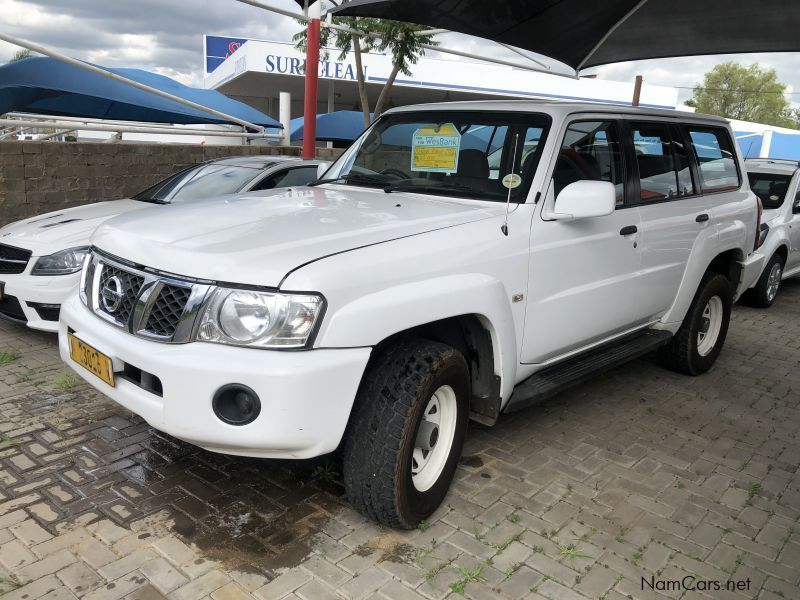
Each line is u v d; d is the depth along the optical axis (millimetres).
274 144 12016
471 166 3619
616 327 4125
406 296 2672
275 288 2420
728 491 3498
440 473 3049
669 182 4469
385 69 25094
